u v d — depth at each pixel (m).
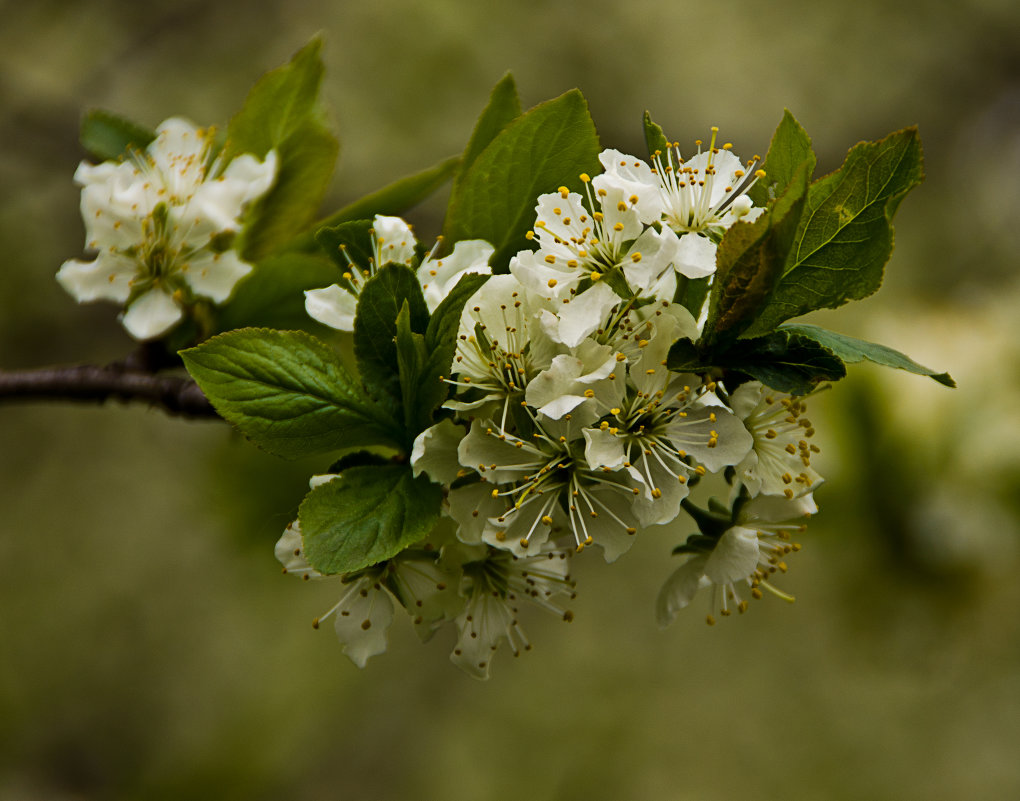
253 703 0.99
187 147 0.56
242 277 0.55
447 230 0.52
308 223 0.56
